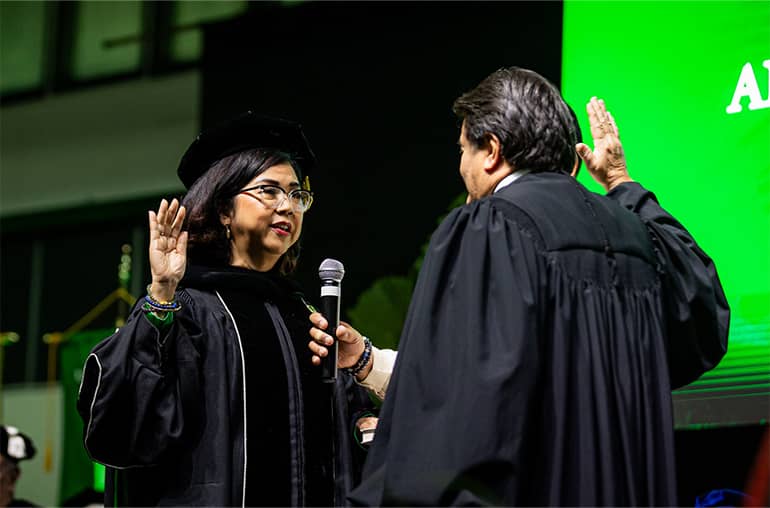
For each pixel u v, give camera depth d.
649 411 3.33
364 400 4.56
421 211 10.10
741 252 6.81
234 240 4.34
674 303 3.62
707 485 7.32
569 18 7.69
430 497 3.04
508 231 3.33
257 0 12.93
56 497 12.58
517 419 3.08
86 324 13.45
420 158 10.21
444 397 3.18
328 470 4.19
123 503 3.98
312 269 10.33
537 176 3.52
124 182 13.55
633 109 7.38
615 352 3.33
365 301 9.46
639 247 3.53
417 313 3.29
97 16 14.12
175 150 13.29
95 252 13.66
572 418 3.21
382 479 3.19
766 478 7.16
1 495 7.94
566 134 3.62
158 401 3.80
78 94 14.05
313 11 10.87
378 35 10.57
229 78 11.12
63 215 13.77
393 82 10.44
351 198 10.40
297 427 4.12
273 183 4.32
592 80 7.56
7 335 13.70
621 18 7.54
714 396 6.70
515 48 9.89
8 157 14.30
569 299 3.30
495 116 3.59
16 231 14.08
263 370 4.12
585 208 3.48
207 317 4.12
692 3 7.30
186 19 13.62
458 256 3.34
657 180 7.19
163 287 3.84
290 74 10.86
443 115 10.18
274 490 3.99
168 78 13.52
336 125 10.60
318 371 4.29
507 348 3.14
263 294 4.31
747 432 7.28
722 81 7.14
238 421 4.01
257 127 4.38
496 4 10.05
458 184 10.02
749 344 6.66
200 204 4.30
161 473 3.91
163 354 3.85
